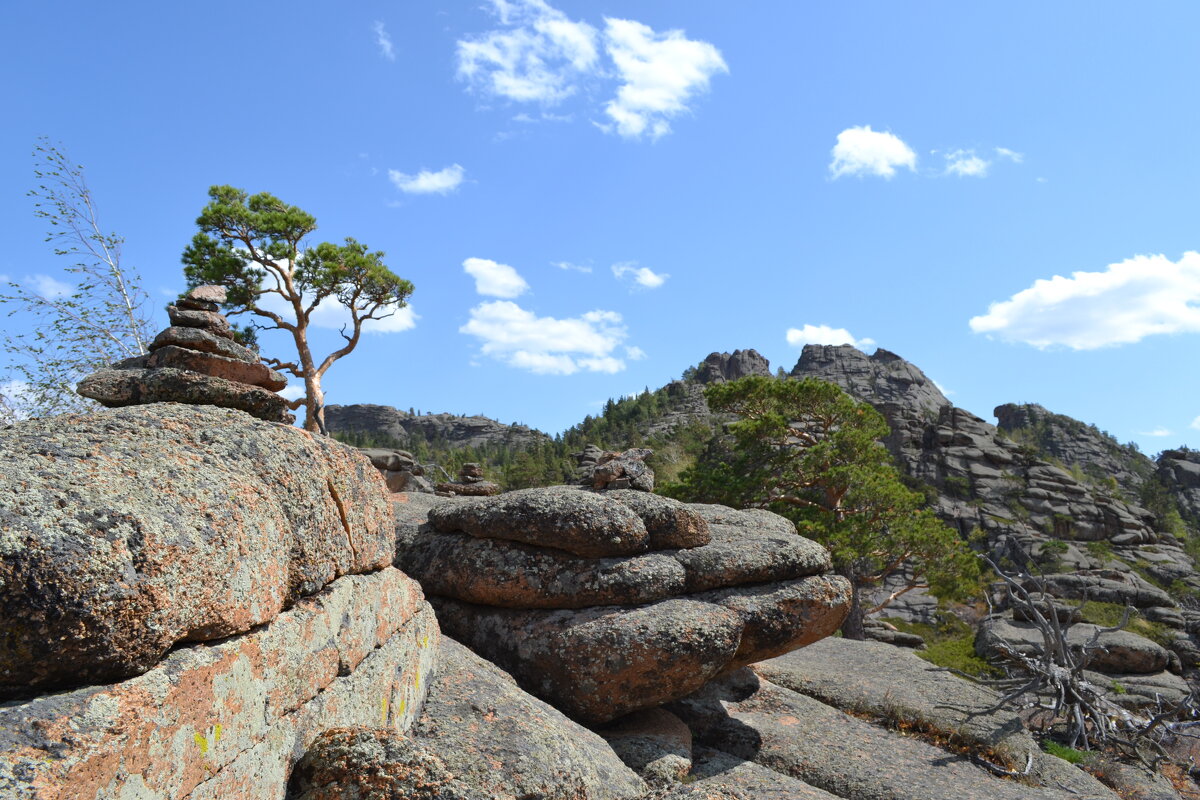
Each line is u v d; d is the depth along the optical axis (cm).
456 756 488
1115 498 6362
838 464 2725
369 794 391
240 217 2675
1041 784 855
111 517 274
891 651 1271
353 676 458
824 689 1039
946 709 996
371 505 522
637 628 711
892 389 17325
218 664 316
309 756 396
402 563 831
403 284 2956
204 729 303
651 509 804
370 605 495
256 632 359
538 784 486
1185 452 11888
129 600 264
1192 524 9644
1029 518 5672
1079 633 2086
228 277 2659
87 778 237
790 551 824
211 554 312
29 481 267
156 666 287
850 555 2372
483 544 784
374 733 420
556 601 741
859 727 913
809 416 3088
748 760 793
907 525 2573
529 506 766
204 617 308
